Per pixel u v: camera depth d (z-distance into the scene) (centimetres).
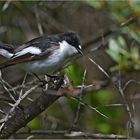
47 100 852
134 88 1362
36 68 1034
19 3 1412
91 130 1268
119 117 1259
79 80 1136
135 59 1156
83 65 1418
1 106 998
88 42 1464
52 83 931
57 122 1262
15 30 1507
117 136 1002
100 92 1262
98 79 1427
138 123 1299
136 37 1202
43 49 1034
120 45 1213
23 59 996
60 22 1572
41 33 1355
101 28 1543
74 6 1555
